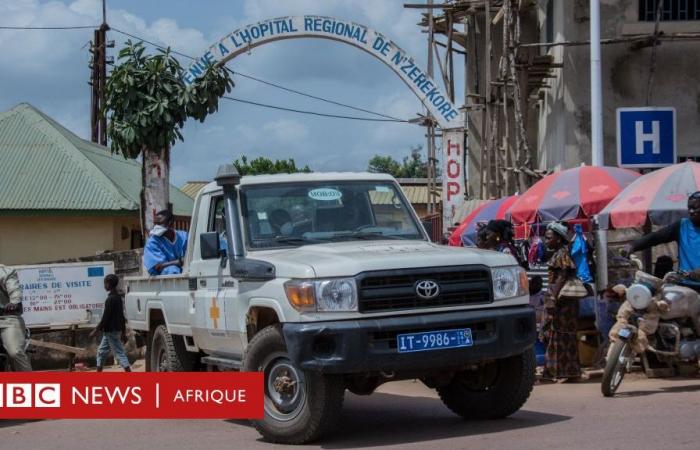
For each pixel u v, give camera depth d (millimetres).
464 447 6738
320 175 8703
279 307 7141
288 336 6926
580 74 18047
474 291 7270
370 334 6863
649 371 10195
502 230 10906
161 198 16391
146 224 16375
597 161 13094
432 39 25078
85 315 16047
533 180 19812
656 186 10500
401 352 6898
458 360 7090
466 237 15234
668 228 9539
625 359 9078
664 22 17688
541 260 14062
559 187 12547
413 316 7027
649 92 17453
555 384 10336
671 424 7270
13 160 24547
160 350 10297
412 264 7102
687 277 9344
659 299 9164
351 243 8109
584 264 10945
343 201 8578
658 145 11766
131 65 16156
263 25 19203
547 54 19828
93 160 25828
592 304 11438
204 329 8742
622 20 17938
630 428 7184
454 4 24094
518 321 7387
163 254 12133
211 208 8992
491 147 21766
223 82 16844
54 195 23344
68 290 15992
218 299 8320
